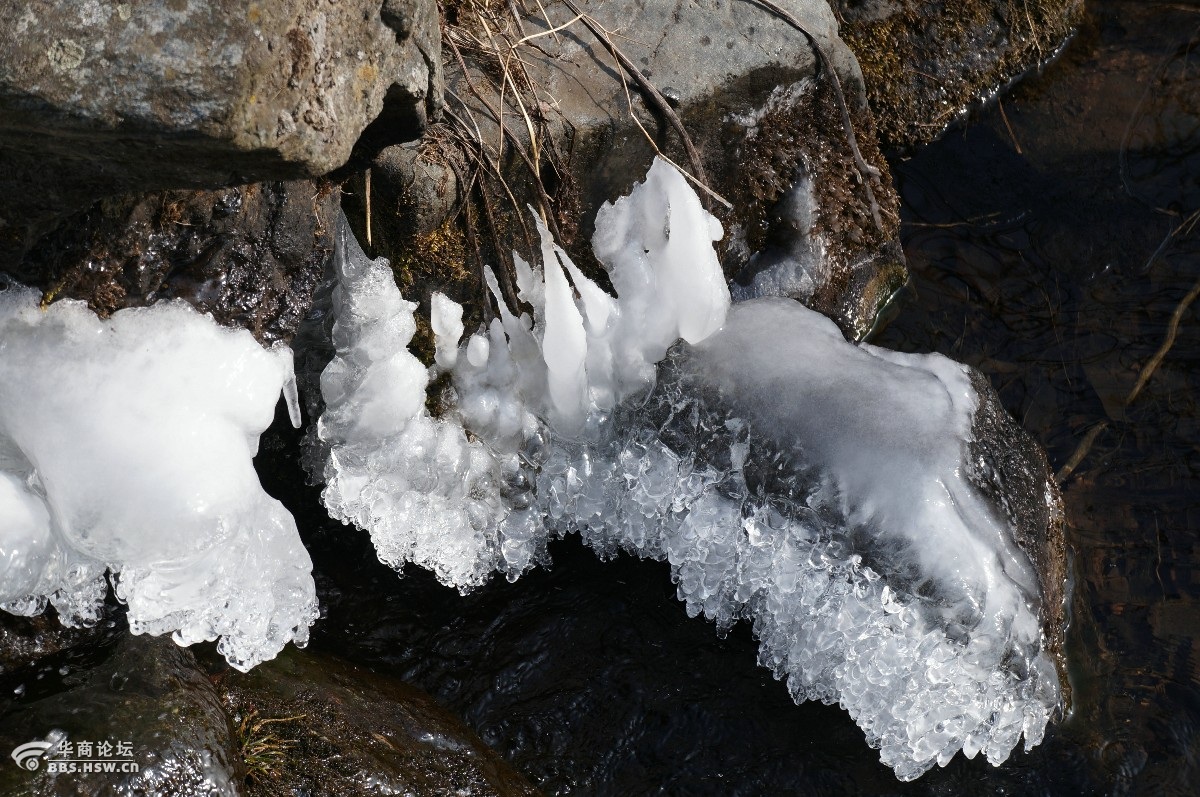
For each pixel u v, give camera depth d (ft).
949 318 12.94
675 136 10.73
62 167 6.31
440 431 10.01
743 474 10.02
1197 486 11.41
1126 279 13.23
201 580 8.01
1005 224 13.74
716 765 9.58
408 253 9.54
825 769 9.58
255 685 8.46
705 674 10.09
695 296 10.07
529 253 10.36
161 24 5.82
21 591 7.69
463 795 8.39
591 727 9.71
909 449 9.52
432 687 9.75
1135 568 10.82
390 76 7.09
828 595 9.77
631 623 10.35
